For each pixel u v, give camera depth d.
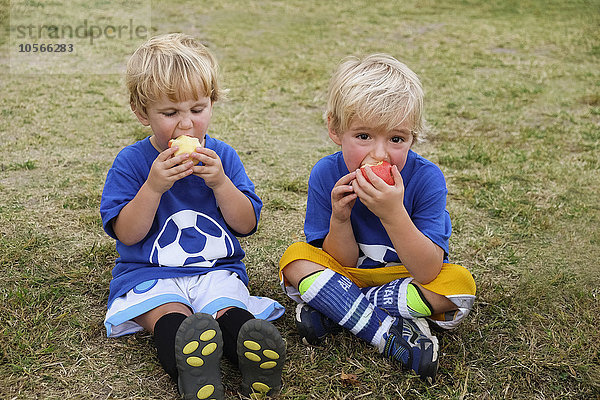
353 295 2.10
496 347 2.19
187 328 1.74
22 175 3.66
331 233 2.17
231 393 1.91
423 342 2.01
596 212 3.36
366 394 1.94
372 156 2.02
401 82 2.02
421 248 2.03
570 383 2.01
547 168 3.95
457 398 1.92
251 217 2.25
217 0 9.87
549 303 2.48
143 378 1.99
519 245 3.01
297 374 2.00
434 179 2.18
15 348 2.09
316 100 5.43
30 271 2.62
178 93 2.03
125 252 2.22
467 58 7.02
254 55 6.92
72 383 1.95
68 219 3.13
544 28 8.58
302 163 4.02
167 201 2.20
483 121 4.97
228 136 4.48
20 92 5.34
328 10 9.58
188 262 2.19
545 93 5.75
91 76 5.95
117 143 4.28
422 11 9.71
